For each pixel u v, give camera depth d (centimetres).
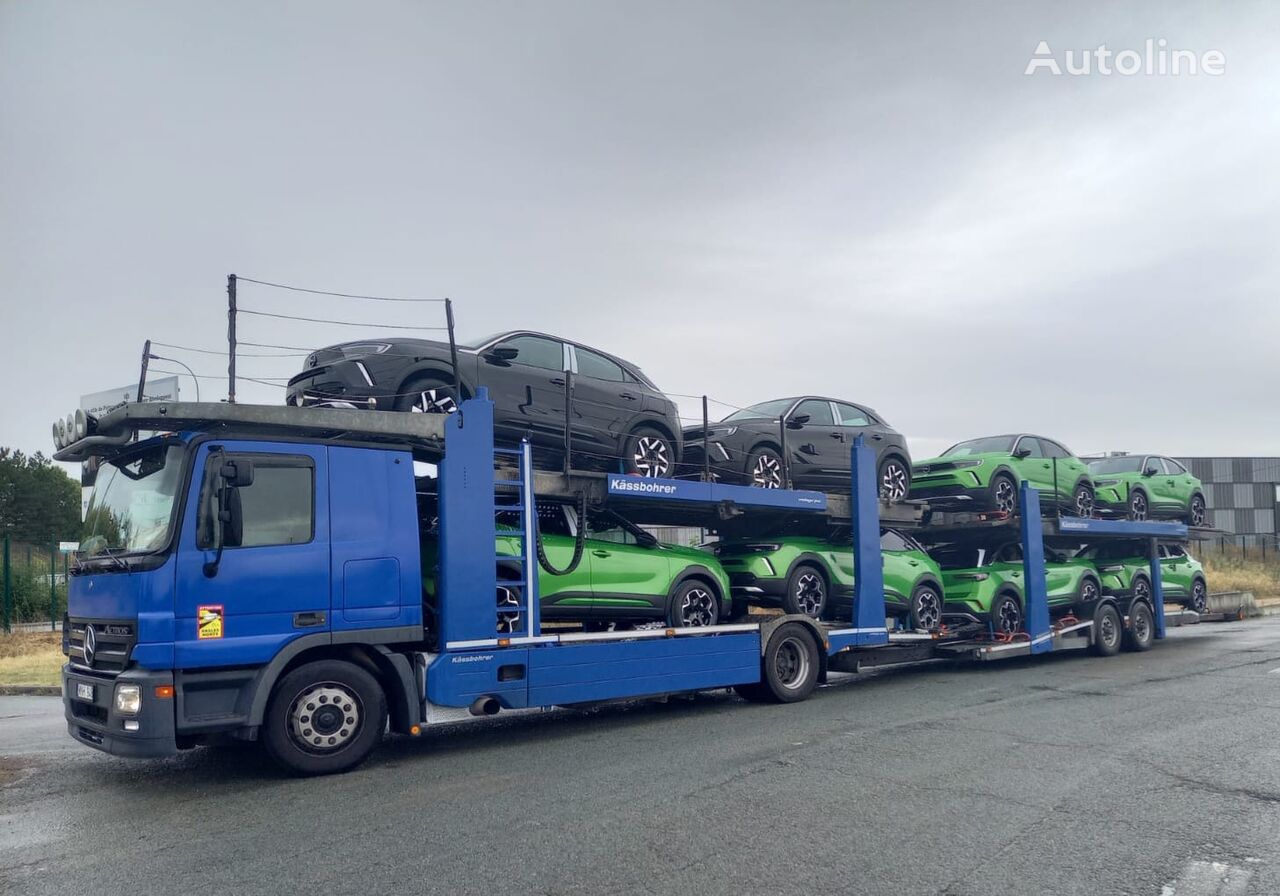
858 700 1076
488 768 720
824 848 518
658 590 970
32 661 1708
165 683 624
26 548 2284
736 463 1117
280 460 691
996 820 571
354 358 832
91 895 454
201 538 648
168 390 698
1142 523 1659
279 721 678
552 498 892
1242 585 3531
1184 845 525
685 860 497
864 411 1316
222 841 538
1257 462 6438
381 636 720
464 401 792
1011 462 1470
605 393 993
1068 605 1529
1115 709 984
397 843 528
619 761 743
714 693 1141
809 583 1127
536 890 454
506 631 813
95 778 712
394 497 740
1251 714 945
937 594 1328
